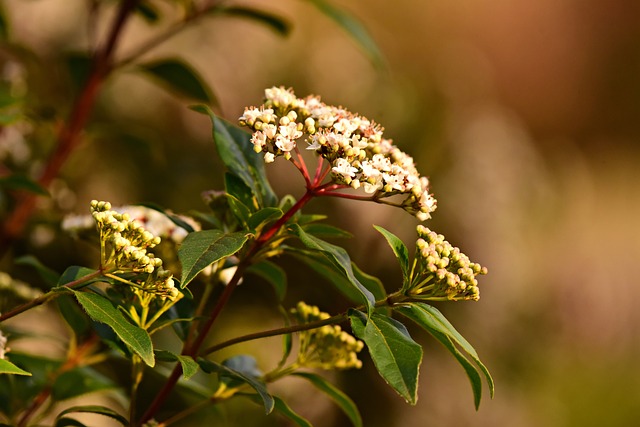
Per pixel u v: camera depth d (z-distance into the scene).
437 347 8.56
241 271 3.23
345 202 8.08
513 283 9.24
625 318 16.06
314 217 3.37
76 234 4.50
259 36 8.93
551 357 11.78
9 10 7.61
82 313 4.00
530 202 10.61
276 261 7.98
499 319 9.05
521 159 10.59
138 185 7.85
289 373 3.76
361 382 8.20
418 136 9.28
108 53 5.70
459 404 8.48
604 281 15.77
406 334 2.80
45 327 6.89
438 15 19.11
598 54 26.05
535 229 11.13
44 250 7.14
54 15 7.82
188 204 7.96
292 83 8.98
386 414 8.23
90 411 3.38
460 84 10.76
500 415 8.85
